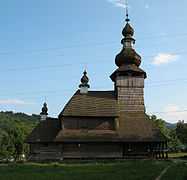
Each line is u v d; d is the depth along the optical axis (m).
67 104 32.91
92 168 20.61
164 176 14.34
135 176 14.61
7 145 60.88
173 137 67.94
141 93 36.00
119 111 34.12
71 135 30.16
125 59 37.53
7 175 16.66
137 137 30.20
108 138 29.88
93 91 36.69
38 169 20.47
